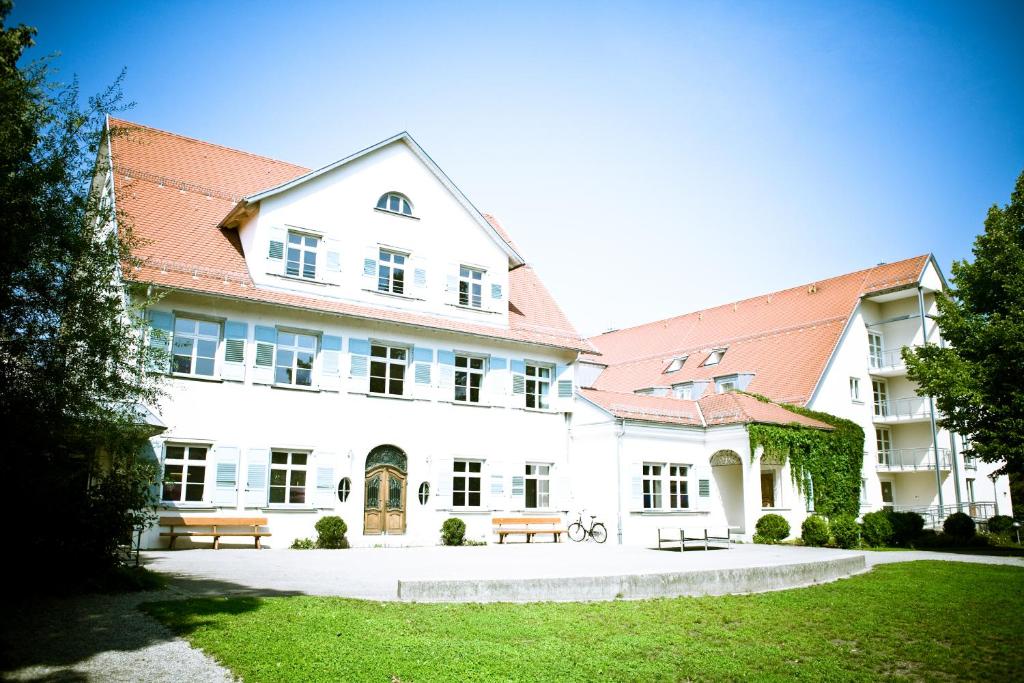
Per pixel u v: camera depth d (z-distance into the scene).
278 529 21.11
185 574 14.14
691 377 37.94
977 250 25.14
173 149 25.16
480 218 27.45
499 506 25.86
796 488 27.77
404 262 25.47
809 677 8.33
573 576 12.59
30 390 10.57
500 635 9.49
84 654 8.07
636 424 27.11
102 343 11.18
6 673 7.35
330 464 22.34
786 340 35.91
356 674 7.51
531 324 28.67
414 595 11.69
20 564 11.43
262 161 27.47
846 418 33.00
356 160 24.69
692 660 8.80
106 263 11.39
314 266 23.45
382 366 24.34
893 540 26.30
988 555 22.77
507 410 26.75
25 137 10.35
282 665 7.68
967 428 23.31
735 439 27.77
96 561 12.08
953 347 25.14
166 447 19.75
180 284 20.22
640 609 11.80
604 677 7.98
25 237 9.86
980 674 8.66
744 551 22.05
